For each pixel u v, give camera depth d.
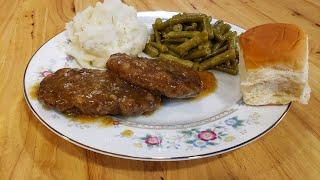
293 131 0.24
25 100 0.26
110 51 0.32
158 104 0.26
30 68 0.29
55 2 0.42
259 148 0.23
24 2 0.42
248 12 0.40
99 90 0.24
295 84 0.25
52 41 0.33
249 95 0.26
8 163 0.22
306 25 0.37
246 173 0.21
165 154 0.21
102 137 0.22
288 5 0.42
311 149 0.23
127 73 0.25
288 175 0.21
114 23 0.33
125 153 0.21
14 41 0.34
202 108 0.26
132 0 0.42
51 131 0.24
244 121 0.24
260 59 0.25
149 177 0.21
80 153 0.23
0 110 0.26
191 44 0.32
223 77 0.30
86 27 0.32
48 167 0.21
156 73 0.26
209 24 0.33
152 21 0.37
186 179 0.21
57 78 0.26
